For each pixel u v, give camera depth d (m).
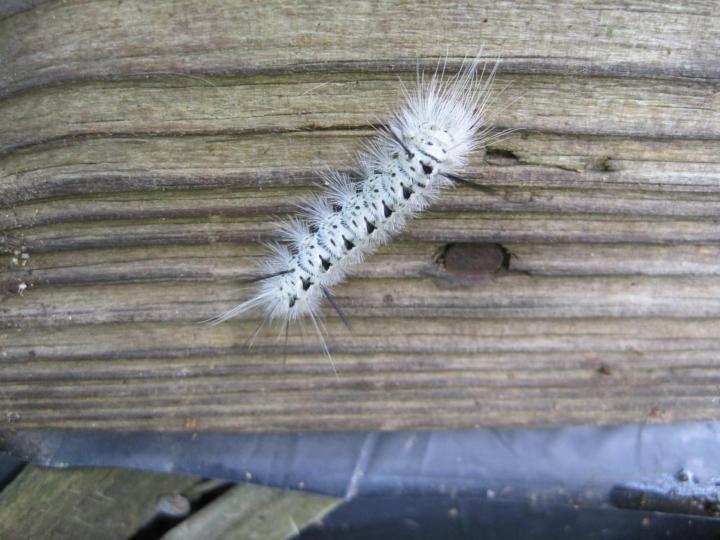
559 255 0.11
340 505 0.12
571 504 0.12
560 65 0.09
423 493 0.12
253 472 0.12
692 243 0.11
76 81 0.09
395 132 0.10
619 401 0.12
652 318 0.11
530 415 0.12
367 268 0.11
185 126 0.10
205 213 0.10
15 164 0.10
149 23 0.09
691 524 0.13
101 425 0.12
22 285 0.11
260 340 0.11
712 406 0.12
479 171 0.10
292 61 0.09
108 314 0.11
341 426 0.12
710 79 0.09
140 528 0.13
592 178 0.10
